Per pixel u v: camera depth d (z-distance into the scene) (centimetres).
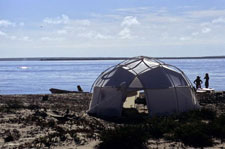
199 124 1598
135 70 2355
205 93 3631
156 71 2338
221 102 2995
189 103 2377
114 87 2314
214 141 1421
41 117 1981
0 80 9794
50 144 1311
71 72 15250
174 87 2306
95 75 12200
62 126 1733
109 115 2280
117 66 2472
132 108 2438
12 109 2333
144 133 1402
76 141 1376
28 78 10750
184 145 1352
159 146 1329
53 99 3456
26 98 3562
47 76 11925
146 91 2238
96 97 2411
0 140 1398
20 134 1512
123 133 1309
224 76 10238
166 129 1598
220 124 1684
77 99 3475
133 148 1284
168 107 2247
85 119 2012
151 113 2200
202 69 16525
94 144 1335
